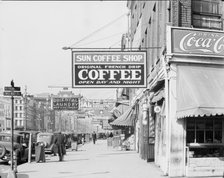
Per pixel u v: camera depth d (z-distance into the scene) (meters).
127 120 32.00
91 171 17.03
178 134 14.56
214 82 14.45
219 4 16.56
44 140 30.27
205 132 14.98
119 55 16.66
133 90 33.88
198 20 16.31
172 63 14.77
